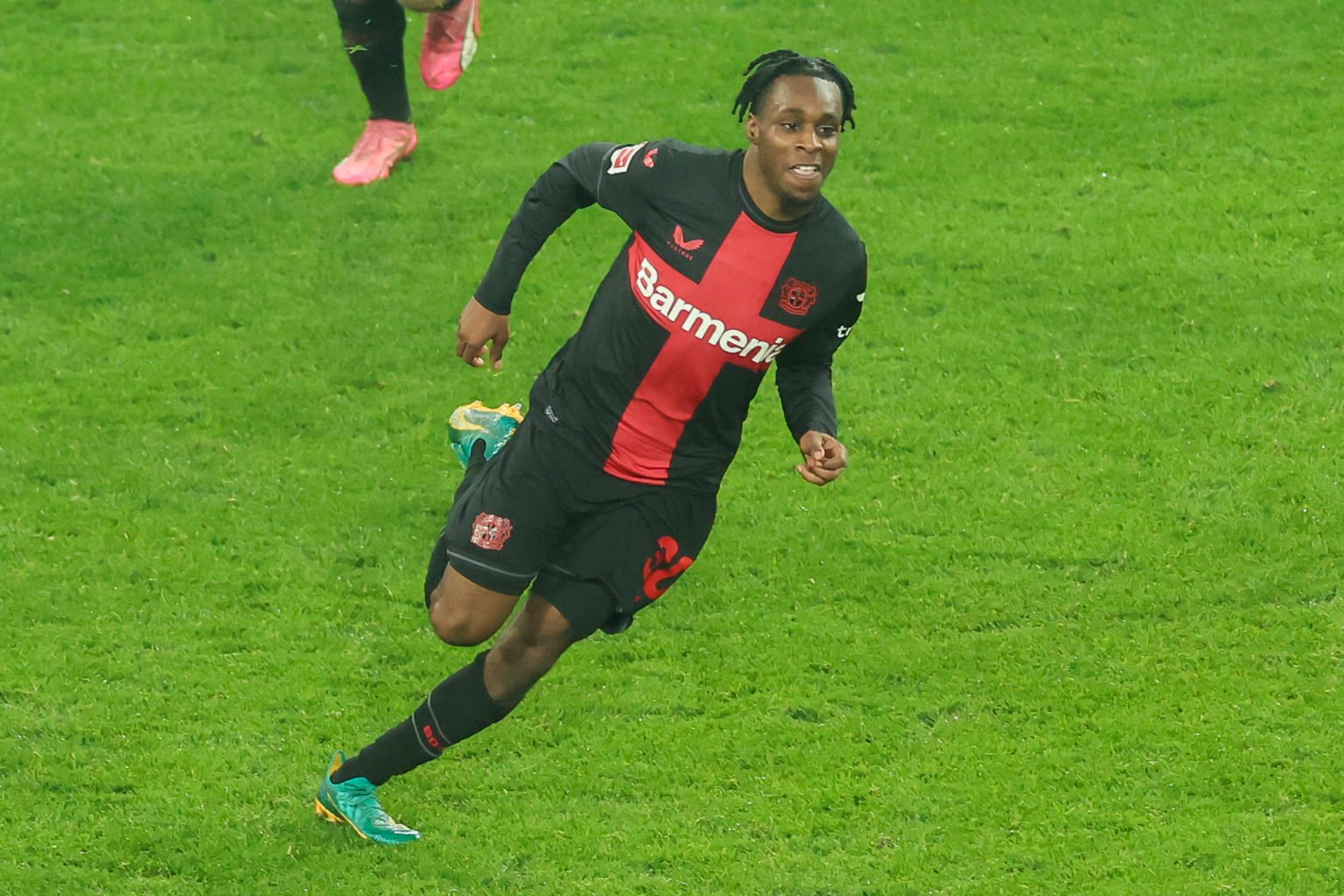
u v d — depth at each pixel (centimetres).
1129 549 2223
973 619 2102
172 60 3709
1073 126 3378
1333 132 3303
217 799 1794
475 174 3231
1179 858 1695
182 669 2002
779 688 1984
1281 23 3772
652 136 3350
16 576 2158
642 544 1599
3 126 3400
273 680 1988
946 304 2814
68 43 3778
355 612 2123
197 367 2644
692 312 1514
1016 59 3659
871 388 2602
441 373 2642
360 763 1705
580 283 2888
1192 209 3066
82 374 2620
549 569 1612
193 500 2331
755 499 2356
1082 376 2614
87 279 2878
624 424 1561
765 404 2578
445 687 1647
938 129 3381
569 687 1983
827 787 1814
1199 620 2081
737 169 1513
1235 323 2723
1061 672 1998
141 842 1728
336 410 2547
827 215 1521
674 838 1739
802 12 3900
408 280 2894
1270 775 1814
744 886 1667
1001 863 1697
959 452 2447
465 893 1662
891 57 3681
